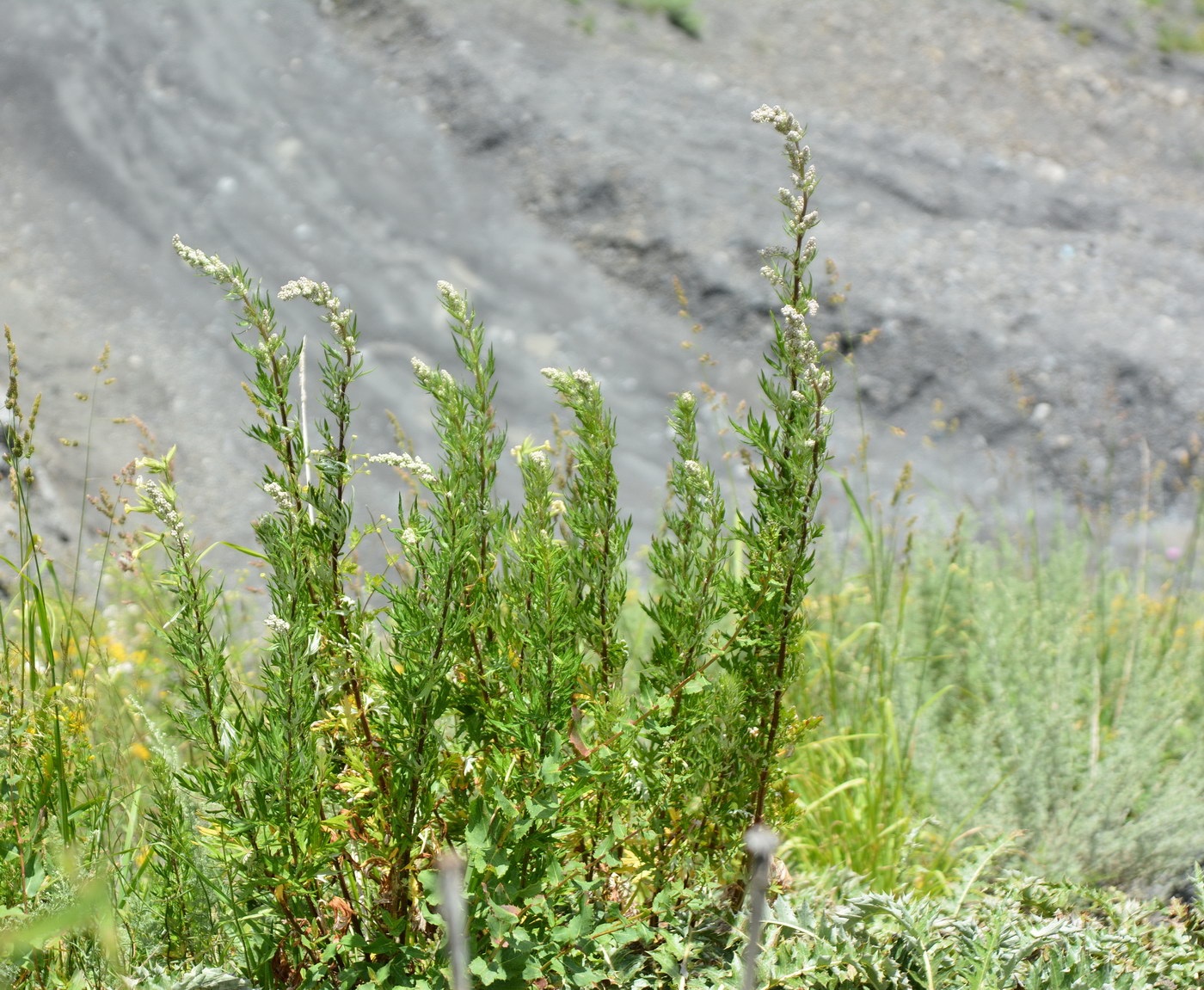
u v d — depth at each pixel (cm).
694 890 216
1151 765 348
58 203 814
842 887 272
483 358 771
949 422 773
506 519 212
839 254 872
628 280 863
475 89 992
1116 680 421
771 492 215
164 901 218
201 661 190
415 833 192
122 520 277
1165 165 1152
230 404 686
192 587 191
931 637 427
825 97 1111
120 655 352
